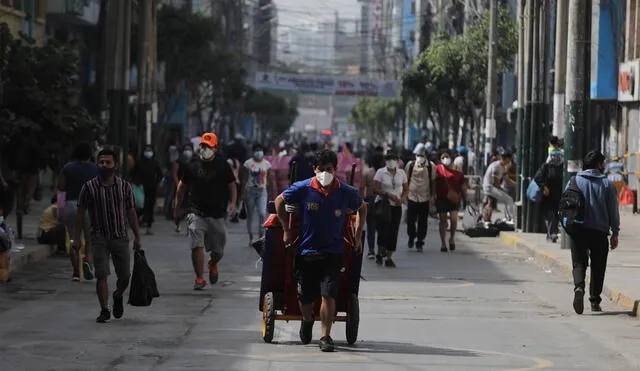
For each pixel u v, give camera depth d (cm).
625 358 2489
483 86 10638
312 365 2305
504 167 6731
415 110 15338
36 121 4925
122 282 2919
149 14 8238
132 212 2903
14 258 4119
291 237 2489
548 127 6084
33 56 4978
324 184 2431
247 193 5228
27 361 2325
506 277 4153
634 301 3244
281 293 2588
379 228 4475
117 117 6762
